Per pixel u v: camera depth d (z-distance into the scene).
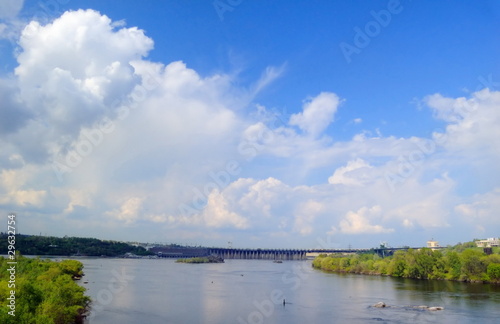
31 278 100.56
